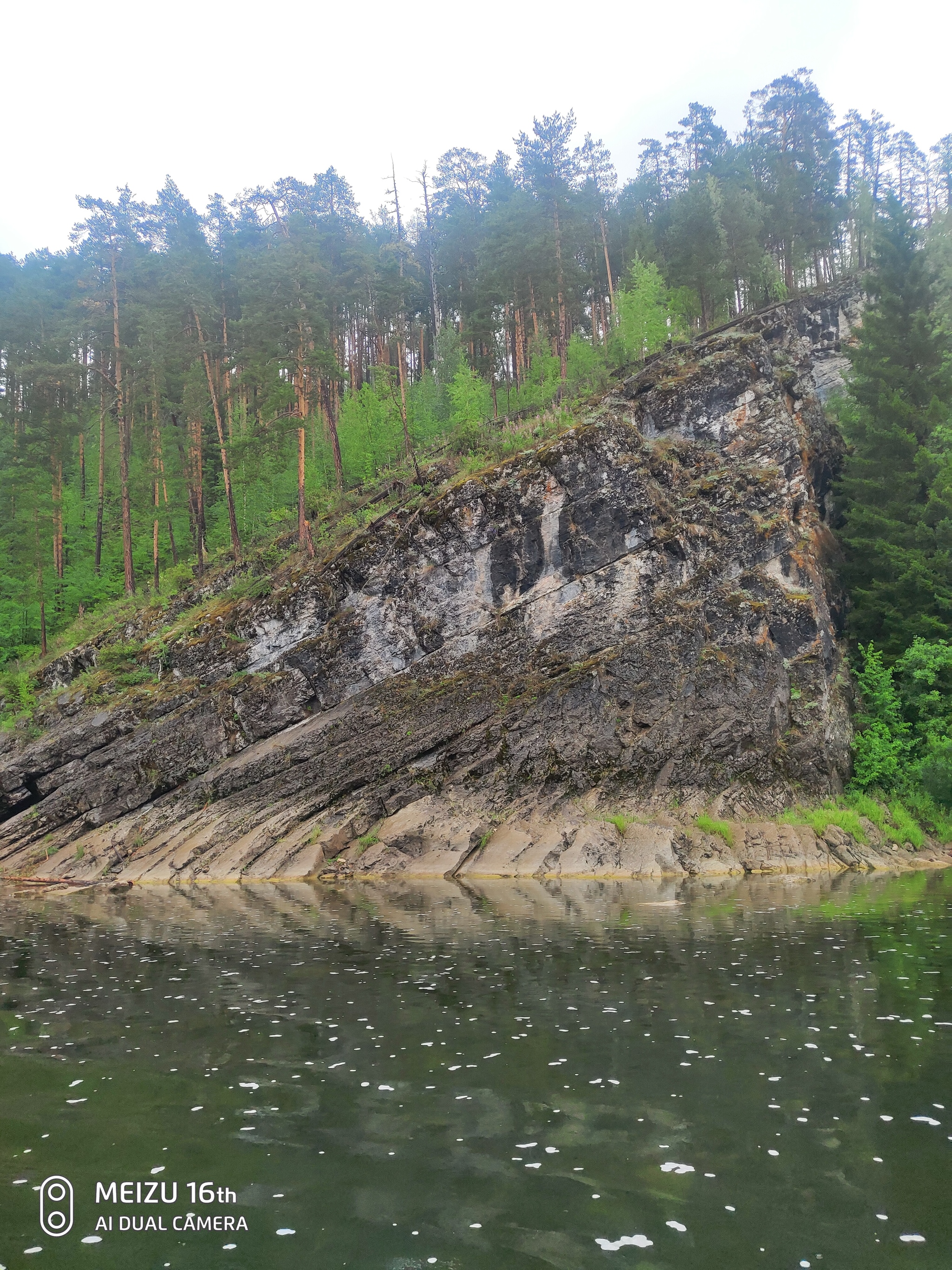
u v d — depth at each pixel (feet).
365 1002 39.50
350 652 123.95
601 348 179.93
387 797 110.11
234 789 116.67
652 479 123.34
